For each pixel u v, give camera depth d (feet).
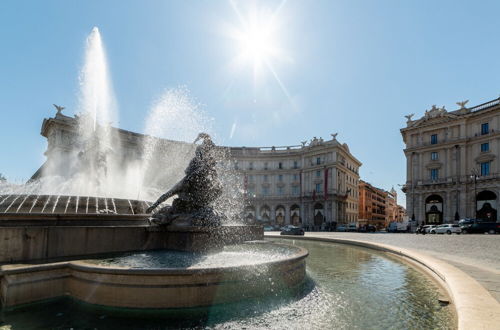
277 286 18.69
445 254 37.93
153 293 15.44
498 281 19.65
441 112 167.94
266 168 249.34
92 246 23.00
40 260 20.22
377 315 15.55
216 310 15.57
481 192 149.59
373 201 338.75
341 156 232.94
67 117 161.27
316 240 65.62
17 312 15.29
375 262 33.50
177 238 26.35
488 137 147.84
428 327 13.94
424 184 168.25
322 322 14.51
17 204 28.12
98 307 15.81
